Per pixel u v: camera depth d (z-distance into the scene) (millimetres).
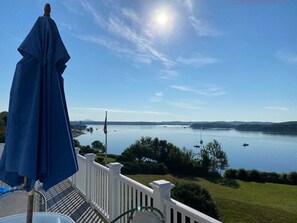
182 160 24172
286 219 5727
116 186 3469
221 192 14836
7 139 1394
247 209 6281
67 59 1592
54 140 1438
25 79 1426
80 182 5223
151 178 16062
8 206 3428
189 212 1822
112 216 3438
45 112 1409
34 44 1474
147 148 24297
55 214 2270
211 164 25578
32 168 1293
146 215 1951
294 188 18188
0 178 1457
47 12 1609
